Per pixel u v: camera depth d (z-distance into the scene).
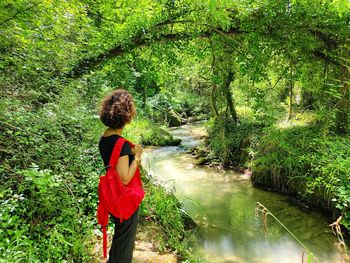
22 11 3.59
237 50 6.48
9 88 4.70
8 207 2.88
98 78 7.62
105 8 5.12
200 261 3.90
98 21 6.78
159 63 6.78
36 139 3.83
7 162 3.61
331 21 5.51
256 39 5.93
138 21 5.74
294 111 8.65
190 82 17.62
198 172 8.52
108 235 3.49
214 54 6.89
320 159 5.82
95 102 7.14
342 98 6.45
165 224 4.35
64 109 5.28
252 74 6.44
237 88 10.03
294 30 5.79
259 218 5.64
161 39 6.18
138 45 6.16
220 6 5.09
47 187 3.48
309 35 5.98
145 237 3.86
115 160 2.24
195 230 5.09
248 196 6.73
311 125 7.54
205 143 10.68
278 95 9.39
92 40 6.25
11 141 3.71
